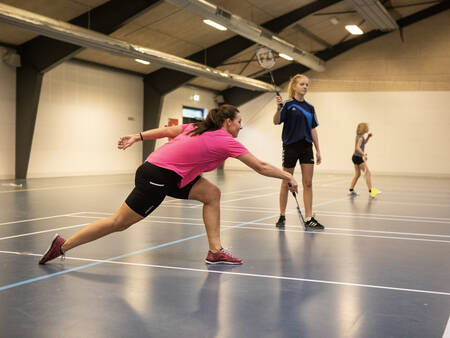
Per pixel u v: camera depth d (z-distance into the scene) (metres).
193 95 23.44
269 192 11.16
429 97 21.66
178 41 17.03
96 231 3.64
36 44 14.77
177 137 3.71
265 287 3.15
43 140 16.02
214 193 3.82
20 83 15.13
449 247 4.60
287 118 5.80
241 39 17.81
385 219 6.57
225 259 3.82
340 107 23.05
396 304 2.80
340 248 4.50
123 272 3.52
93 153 18.09
